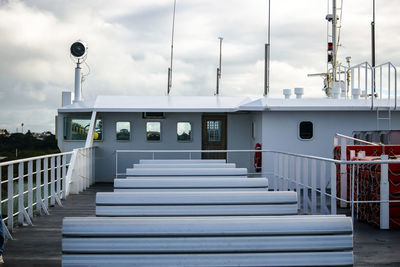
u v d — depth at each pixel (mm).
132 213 3938
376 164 7605
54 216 8664
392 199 7461
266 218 3139
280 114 13164
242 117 15539
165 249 3092
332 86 15672
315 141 13203
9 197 7066
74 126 15078
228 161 15547
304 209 8516
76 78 17000
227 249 3115
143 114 15375
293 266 3133
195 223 3107
